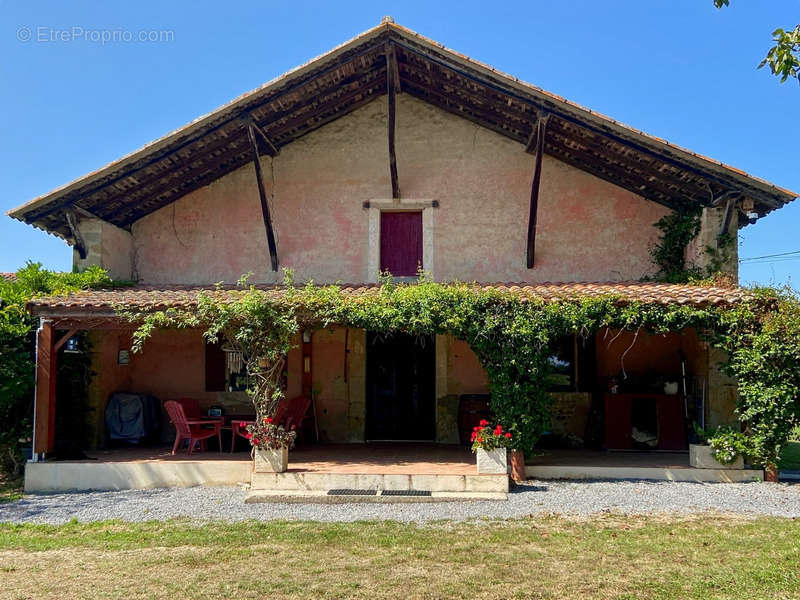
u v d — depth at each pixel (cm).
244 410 1259
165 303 928
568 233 1218
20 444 1048
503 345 909
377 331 956
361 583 525
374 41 1061
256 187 1270
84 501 848
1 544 646
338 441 1244
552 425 1212
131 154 1058
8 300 996
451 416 1230
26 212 1088
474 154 1246
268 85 1053
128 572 557
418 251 1243
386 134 1260
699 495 830
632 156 1095
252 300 911
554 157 1232
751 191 1034
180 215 1276
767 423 905
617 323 905
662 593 498
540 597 494
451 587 516
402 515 752
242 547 627
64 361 1086
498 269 1220
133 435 1168
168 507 803
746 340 911
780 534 655
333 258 1245
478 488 846
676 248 1181
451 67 1052
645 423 1138
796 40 588
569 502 800
